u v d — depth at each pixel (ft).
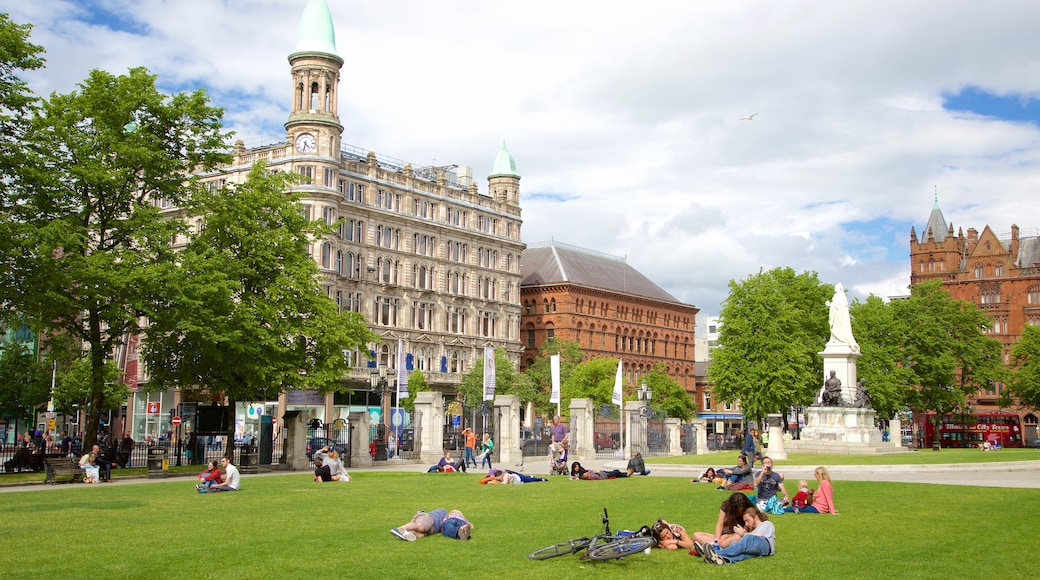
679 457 203.10
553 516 76.48
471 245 418.92
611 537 54.65
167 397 321.32
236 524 70.49
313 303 175.83
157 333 155.02
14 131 133.28
